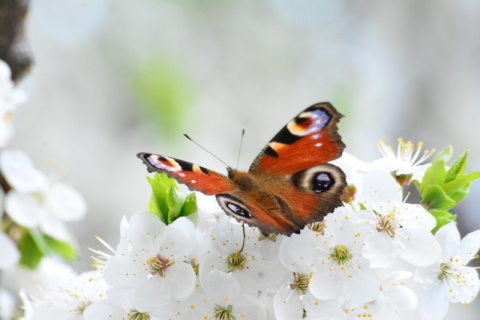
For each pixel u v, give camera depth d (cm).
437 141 116
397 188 60
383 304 60
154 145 106
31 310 64
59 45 115
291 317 59
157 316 60
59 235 72
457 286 61
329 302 59
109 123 112
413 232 60
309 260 59
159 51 113
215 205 61
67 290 62
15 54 71
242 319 59
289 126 59
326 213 58
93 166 113
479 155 115
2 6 70
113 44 114
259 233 60
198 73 115
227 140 115
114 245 110
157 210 61
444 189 62
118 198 113
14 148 110
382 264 60
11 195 71
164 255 60
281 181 59
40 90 114
